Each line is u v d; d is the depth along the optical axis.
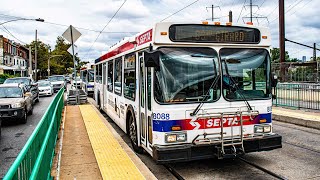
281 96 17.44
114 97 11.32
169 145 6.11
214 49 6.55
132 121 8.39
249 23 6.82
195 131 6.24
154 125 6.25
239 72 6.65
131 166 6.40
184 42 6.34
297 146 8.94
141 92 7.40
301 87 15.90
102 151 7.64
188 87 6.30
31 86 22.20
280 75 20.56
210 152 6.20
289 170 6.73
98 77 16.92
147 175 6.02
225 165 7.17
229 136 6.41
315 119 12.37
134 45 7.97
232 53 6.66
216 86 6.44
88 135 9.72
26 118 14.30
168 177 6.51
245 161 7.40
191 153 6.07
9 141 10.22
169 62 6.25
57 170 6.33
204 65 6.43
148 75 6.72
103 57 14.37
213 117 6.31
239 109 6.58
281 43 24.34
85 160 7.06
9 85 15.19
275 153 8.16
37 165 3.89
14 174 2.73
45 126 5.77
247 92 6.69
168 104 6.16
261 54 6.90
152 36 6.32
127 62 8.95
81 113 15.10
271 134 6.82
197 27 6.45
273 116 14.40
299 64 21.31
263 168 6.80
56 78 39.25
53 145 7.18
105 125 11.49
